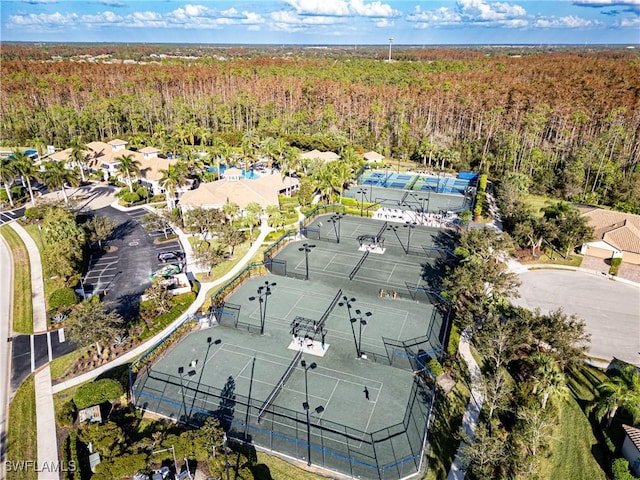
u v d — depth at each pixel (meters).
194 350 48.00
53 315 52.97
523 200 91.56
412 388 42.31
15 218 84.62
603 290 60.38
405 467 34.03
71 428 37.66
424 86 160.50
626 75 154.12
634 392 35.62
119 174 103.94
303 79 184.88
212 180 102.44
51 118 141.00
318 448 35.66
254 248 72.69
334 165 97.00
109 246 72.62
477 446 31.88
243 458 33.59
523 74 180.62
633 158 111.06
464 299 56.62
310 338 49.31
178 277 60.44
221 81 186.00
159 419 38.69
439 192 103.56
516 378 43.12
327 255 71.12
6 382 43.12
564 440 36.66
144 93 163.50
